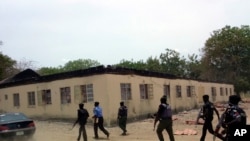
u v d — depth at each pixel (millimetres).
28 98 29531
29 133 16172
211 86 45406
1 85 32250
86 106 24312
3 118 16516
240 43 58719
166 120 12102
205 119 12500
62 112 26312
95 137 17375
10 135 15594
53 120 26891
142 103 26859
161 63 62438
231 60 59156
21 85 30172
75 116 25328
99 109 17406
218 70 60938
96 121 17250
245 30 61062
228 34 60094
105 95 23203
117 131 20469
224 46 58938
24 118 16844
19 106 30391
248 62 59875
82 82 24719
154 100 28734
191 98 37719
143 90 27562
